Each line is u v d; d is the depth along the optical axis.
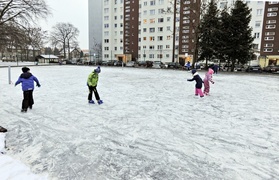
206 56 26.69
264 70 25.48
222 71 25.61
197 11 26.27
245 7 24.23
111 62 39.25
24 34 23.14
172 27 46.66
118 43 54.88
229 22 24.42
